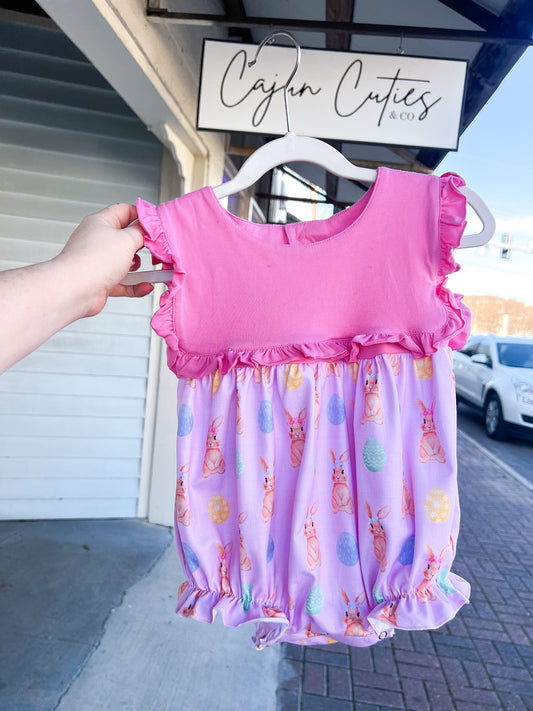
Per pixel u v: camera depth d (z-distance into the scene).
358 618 1.12
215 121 2.22
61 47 3.37
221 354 1.16
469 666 2.72
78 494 3.74
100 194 3.53
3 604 2.65
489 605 3.47
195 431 1.19
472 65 3.32
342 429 1.17
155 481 3.77
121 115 3.51
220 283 1.13
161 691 2.17
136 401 3.75
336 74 2.20
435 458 1.11
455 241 1.07
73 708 2.01
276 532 1.16
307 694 2.33
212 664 2.39
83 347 3.63
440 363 1.11
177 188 3.57
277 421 1.17
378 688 2.45
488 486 6.34
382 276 1.12
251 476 1.15
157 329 1.13
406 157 4.86
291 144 1.10
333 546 1.16
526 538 4.79
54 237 3.48
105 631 2.51
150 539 3.54
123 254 0.85
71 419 3.67
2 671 2.16
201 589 1.16
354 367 1.17
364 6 3.31
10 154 3.39
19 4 3.29
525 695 2.52
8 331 0.64
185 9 2.87
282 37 2.33
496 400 8.73
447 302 1.10
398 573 1.10
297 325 1.14
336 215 1.16
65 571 3.03
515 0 2.19
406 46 3.57
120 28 2.00
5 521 3.66
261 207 6.76
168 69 2.61
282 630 1.08
